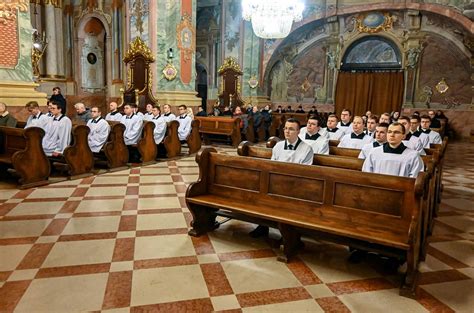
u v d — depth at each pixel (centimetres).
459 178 810
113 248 384
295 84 1930
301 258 376
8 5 791
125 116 855
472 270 363
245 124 1266
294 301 298
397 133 410
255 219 404
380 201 343
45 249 377
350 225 345
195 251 384
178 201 555
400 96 1712
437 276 348
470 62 1573
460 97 1612
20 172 590
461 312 290
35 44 1505
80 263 349
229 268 350
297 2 1190
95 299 291
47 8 1650
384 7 1623
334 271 351
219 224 455
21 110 809
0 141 653
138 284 315
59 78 1711
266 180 402
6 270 332
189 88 1320
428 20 1617
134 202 544
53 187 612
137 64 1211
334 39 1805
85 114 877
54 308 278
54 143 688
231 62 1773
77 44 1733
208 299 296
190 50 1316
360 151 539
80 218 468
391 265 357
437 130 1212
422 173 319
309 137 560
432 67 1647
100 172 729
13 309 276
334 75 1833
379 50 1747
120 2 1664
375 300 304
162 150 961
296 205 384
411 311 290
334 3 1708
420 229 328
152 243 400
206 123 1225
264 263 363
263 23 1187
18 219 458
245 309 285
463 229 482
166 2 1222
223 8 1825
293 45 1895
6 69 798
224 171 430
